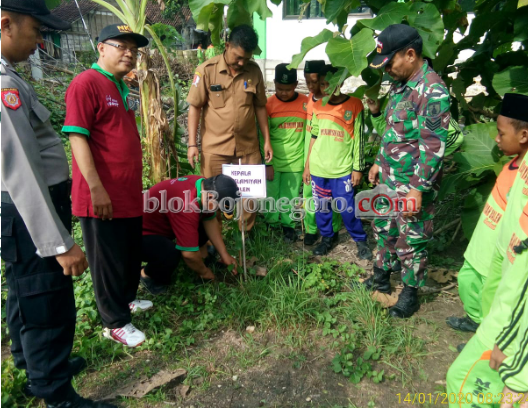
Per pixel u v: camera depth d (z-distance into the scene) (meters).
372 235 4.56
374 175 3.57
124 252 2.73
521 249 1.60
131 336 2.88
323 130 3.87
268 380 2.63
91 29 17.98
